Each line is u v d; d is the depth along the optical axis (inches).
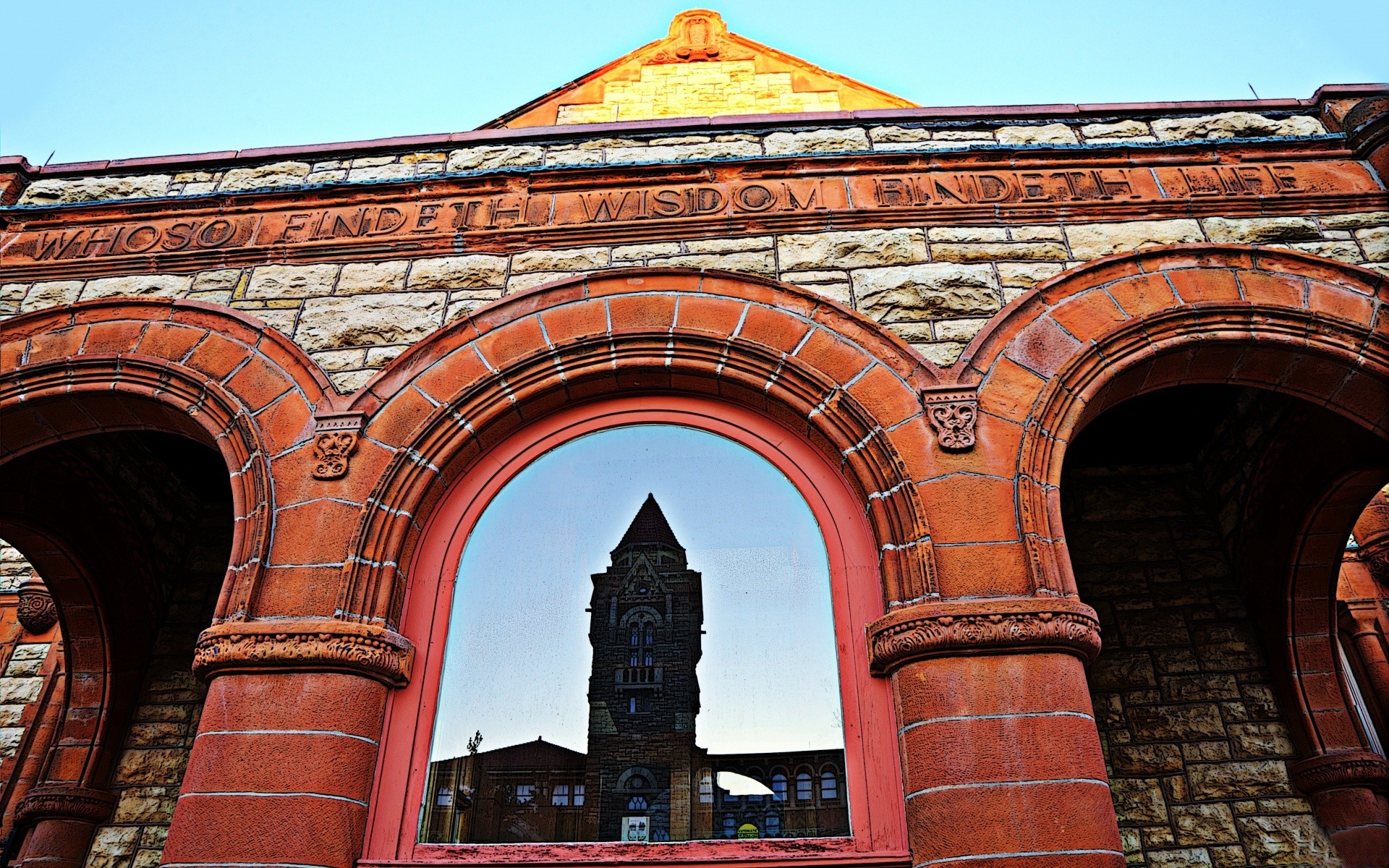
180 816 145.3
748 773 161.3
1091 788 140.3
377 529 170.4
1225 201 203.9
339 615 160.2
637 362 186.5
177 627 275.3
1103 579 266.4
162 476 280.5
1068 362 179.3
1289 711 239.8
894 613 155.7
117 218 222.5
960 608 151.1
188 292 207.0
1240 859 226.5
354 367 192.5
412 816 156.6
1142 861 228.2
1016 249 200.4
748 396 187.6
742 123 228.4
